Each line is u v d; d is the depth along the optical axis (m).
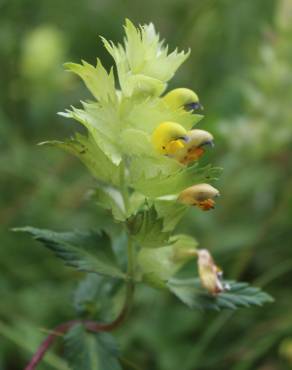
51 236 0.39
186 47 0.73
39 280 0.55
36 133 0.69
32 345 0.50
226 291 0.40
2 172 0.60
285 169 0.65
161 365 0.51
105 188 0.40
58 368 0.46
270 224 0.55
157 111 0.38
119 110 0.38
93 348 0.40
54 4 0.78
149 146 0.38
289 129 0.61
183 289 0.41
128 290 0.40
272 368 0.51
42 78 0.70
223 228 0.58
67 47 0.74
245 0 0.78
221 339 0.52
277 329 0.51
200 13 0.70
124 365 0.43
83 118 0.38
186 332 0.53
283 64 0.62
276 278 0.55
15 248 0.56
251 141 0.61
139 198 0.40
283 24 0.62
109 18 0.82
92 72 0.38
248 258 0.54
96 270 0.39
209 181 0.38
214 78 0.74
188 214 0.58
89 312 0.42
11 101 0.68
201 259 0.40
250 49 0.75
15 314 0.52
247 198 0.64
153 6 0.86
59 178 0.63
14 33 0.70
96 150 0.39
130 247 0.40
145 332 0.52
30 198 0.58
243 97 0.68
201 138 0.39
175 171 0.39
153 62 0.39
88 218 0.58
